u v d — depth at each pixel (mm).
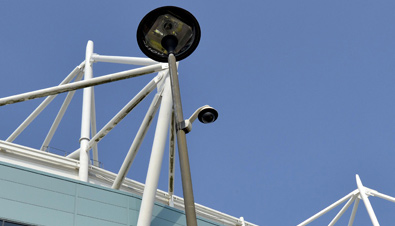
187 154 8531
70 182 19391
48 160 23719
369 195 30547
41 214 18156
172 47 10008
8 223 17422
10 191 18109
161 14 9992
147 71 21094
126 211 19844
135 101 22438
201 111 9703
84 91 29641
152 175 19891
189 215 7934
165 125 20734
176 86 9305
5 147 22781
